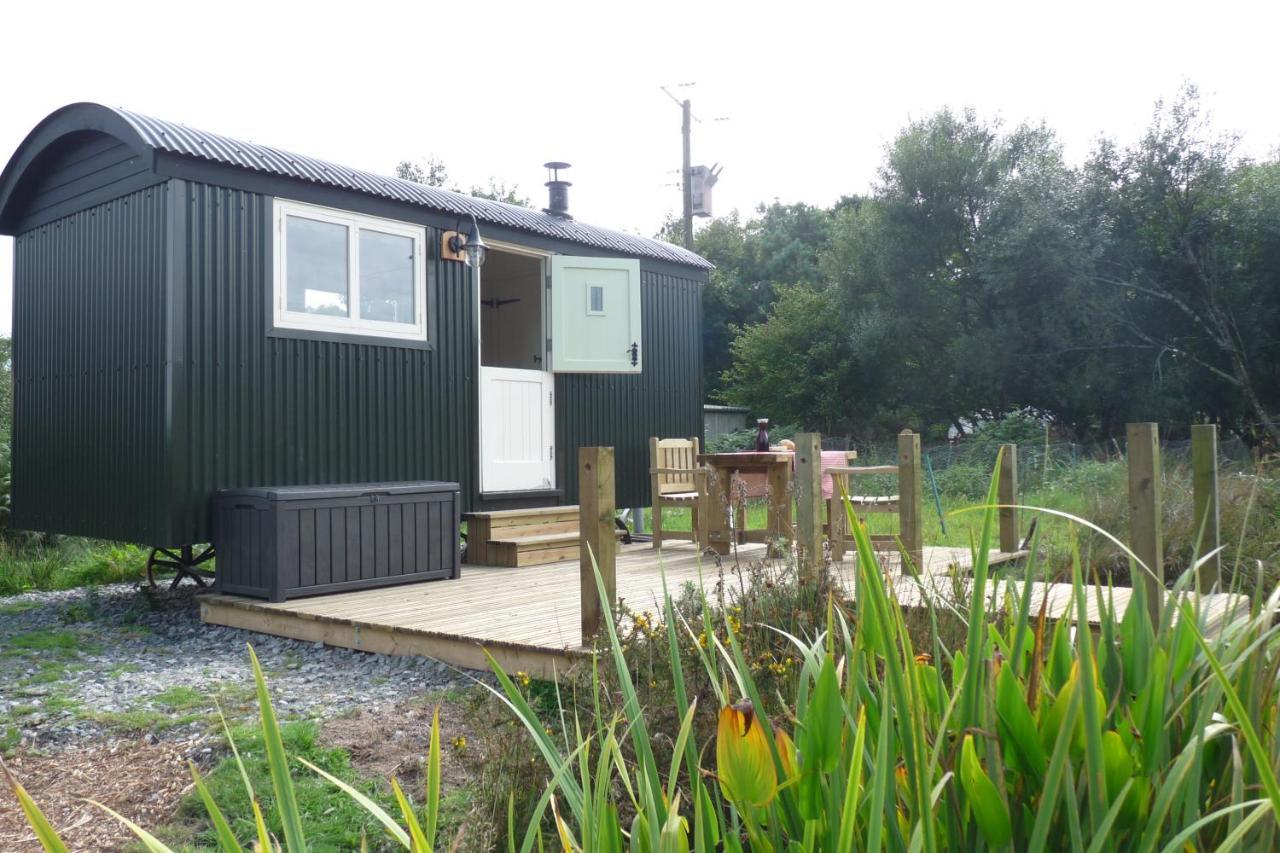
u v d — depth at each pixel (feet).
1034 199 61.52
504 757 8.43
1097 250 58.08
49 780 10.78
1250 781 4.70
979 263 63.16
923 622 8.06
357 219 23.00
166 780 10.52
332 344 22.40
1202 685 4.74
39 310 24.31
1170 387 57.98
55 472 23.62
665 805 4.52
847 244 71.97
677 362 31.60
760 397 79.05
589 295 28.32
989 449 47.37
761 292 99.30
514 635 14.51
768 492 22.22
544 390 27.68
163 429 19.66
